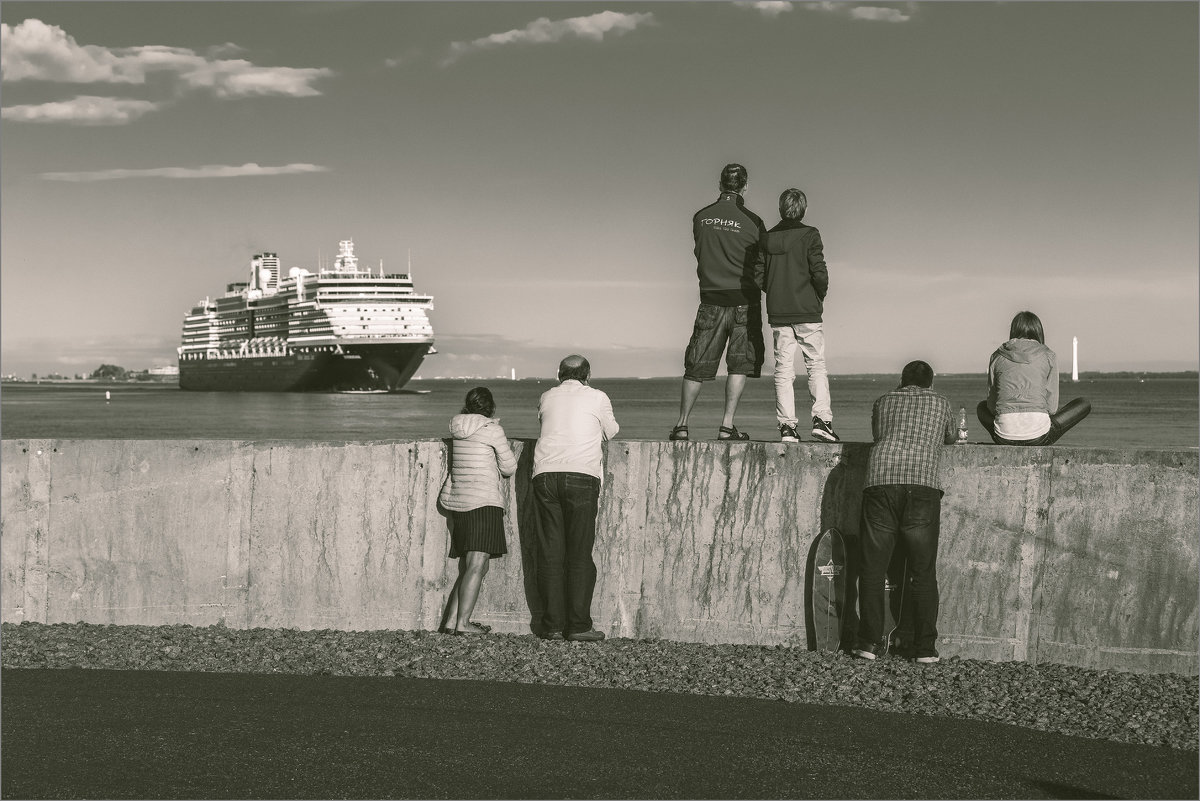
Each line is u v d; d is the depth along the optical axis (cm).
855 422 7950
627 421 8650
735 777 549
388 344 14225
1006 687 738
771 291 941
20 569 994
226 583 983
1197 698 721
